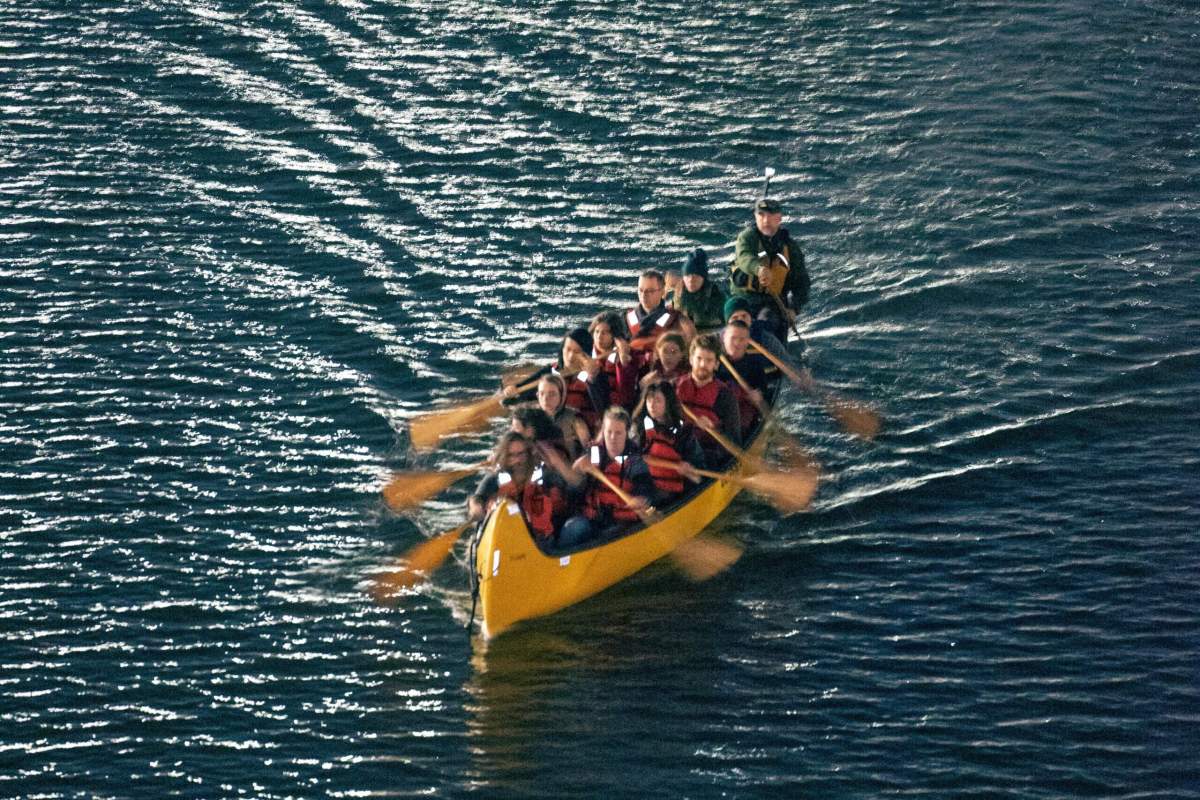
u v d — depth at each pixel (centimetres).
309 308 5634
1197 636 3947
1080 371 5206
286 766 3550
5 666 3844
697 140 6931
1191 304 5609
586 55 7700
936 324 5547
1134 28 7931
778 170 6681
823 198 6462
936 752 3581
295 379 5191
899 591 4166
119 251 5975
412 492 4525
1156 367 5203
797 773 3525
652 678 3853
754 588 4203
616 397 4584
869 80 7444
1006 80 7412
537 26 8000
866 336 5484
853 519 4481
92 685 3791
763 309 5209
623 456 4206
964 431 4897
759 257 5206
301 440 4859
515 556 3916
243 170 6638
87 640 3947
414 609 4097
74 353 5291
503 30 7956
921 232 6175
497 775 3528
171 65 7550
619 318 4631
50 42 7744
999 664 3869
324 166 6688
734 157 6794
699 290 5044
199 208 6328
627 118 7106
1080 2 8244
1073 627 3997
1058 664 3862
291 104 7212
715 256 6031
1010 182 6531
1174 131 6925
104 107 7131
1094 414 4959
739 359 4631
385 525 4450
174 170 6625
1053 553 4297
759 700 3766
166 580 4191
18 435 4825
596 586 4159
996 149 6800
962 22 8044
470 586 4153
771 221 5219
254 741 3625
